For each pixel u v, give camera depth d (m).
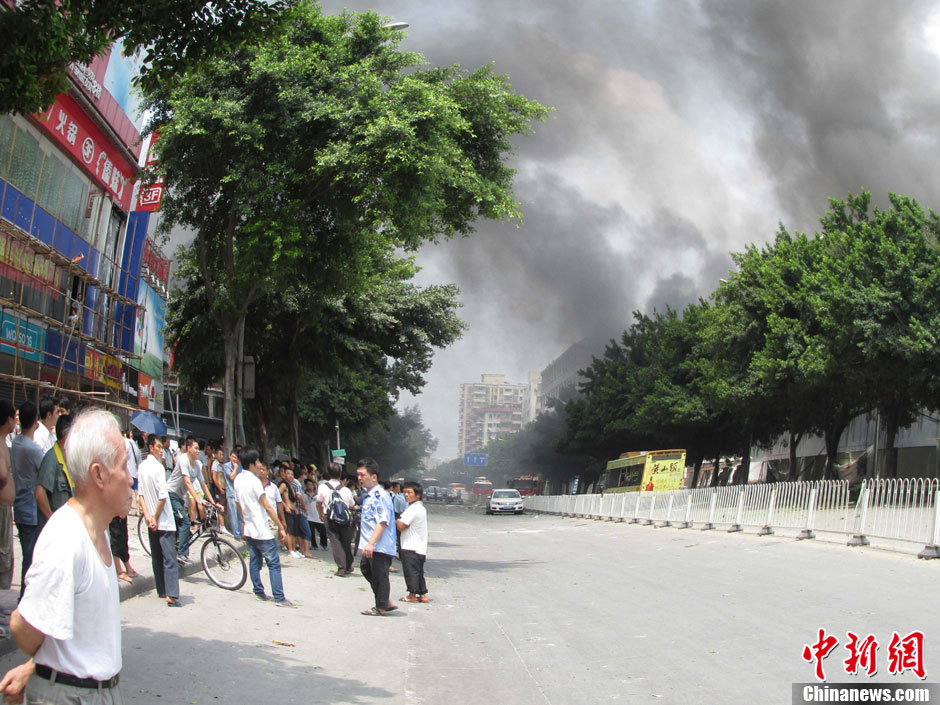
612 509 37.31
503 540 26.78
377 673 7.28
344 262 17.47
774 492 21.70
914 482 15.82
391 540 10.77
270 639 8.46
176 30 7.51
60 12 6.93
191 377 27.95
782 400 37.50
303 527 17.91
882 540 16.73
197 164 16.64
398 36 16.56
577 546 22.95
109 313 22.06
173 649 7.51
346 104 15.37
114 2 7.14
